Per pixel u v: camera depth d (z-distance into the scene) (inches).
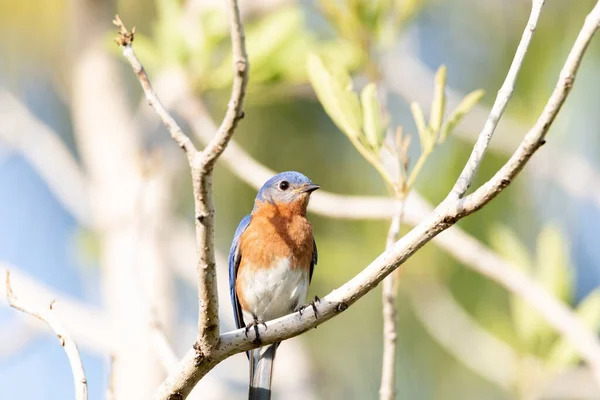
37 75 635.5
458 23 557.3
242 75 224.8
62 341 275.1
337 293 278.7
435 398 535.2
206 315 266.8
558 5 505.7
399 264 271.3
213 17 465.4
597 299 427.2
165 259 521.0
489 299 496.1
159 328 340.5
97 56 565.6
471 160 262.5
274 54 459.8
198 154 238.7
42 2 583.5
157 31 484.1
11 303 282.0
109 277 517.3
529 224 508.1
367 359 567.5
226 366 580.1
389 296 320.5
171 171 552.1
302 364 569.9
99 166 545.3
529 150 241.4
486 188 252.8
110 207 528.4
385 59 507.2
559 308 386.0
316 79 344.5
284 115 546.0
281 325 278.5
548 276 439.8
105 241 527.5
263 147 547.8
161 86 471.5
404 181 326.3
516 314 459.2
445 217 259.6
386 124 412.5
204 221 247.8
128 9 589.6
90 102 559.8
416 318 541.0
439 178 491.8
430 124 330.0
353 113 337.7
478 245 397.4
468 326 472.7
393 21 438.0
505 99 263.7
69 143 667.4
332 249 505.7
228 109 229.6
